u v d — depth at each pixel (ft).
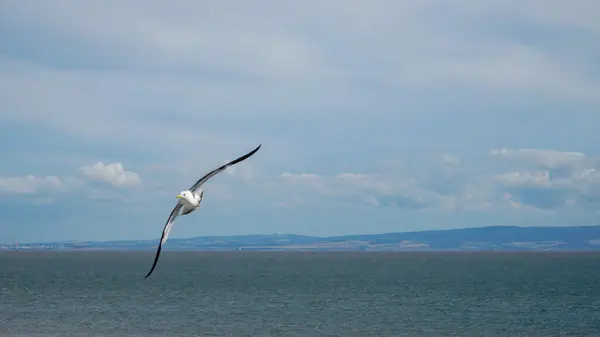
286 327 211.20
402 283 441.27
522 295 336.90
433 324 220.23
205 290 365.20
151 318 231.30
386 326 215.10
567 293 351.87
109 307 267.80
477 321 228.63
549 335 198.18
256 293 344.69
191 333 197.36
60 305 275.39
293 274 579.89
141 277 508.12
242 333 198.29
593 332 204.54
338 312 253.85
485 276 542.98
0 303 282.56
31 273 565.94
